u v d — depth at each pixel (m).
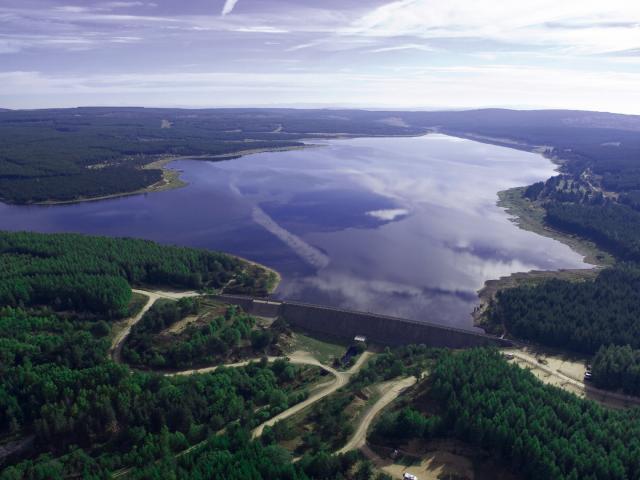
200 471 127.19
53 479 132.50
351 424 155.50
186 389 167.88
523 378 166.38
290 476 125.06
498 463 136.62
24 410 158.75
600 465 124.31
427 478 131.62
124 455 142.88
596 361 199.00
